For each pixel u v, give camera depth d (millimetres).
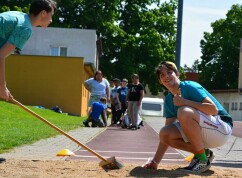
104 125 20312
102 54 57406
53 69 35031
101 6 55812
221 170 7203
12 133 13250
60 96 35062
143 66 58656
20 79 34906
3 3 51969
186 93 6746
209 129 6707
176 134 6867
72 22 55062
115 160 7008
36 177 6137
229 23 72750
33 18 6809
